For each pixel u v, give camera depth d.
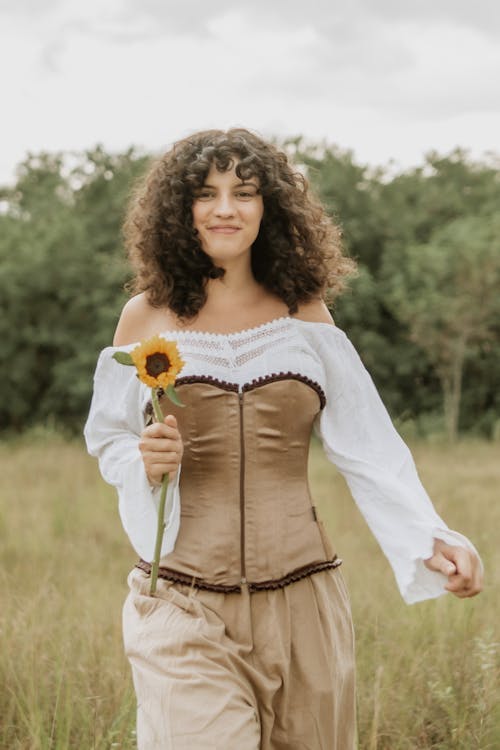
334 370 2.94
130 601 2.78
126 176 28.19
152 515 2.68
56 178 30.00
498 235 26.08
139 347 2.52
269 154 2.94
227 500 2.77
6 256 26.67
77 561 7.02
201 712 2.50
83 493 10.52
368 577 5.82
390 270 27.52
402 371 27.50
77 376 25.94
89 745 3.44
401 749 3.62
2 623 4.57
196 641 2.61
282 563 2.75
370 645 4.41
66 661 4.11
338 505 9.29
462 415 28.27
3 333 26.36
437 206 29.38
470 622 4.49
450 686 4.00
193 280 2.92
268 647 2.71
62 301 26.72
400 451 2.96
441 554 2.76
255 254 2.99
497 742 3.59
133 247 3.04
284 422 2.81
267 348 2.86
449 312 24.95
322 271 3.02
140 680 2.63
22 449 18.06
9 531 7.93
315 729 2.75
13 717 3.79
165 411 2.80
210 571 2.71
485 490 11.29
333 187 28.61
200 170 2.84
